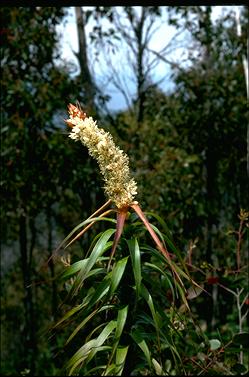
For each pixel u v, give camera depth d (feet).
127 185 5.01
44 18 20.97
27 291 23.24
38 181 20.62
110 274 5.26
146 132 23.85
